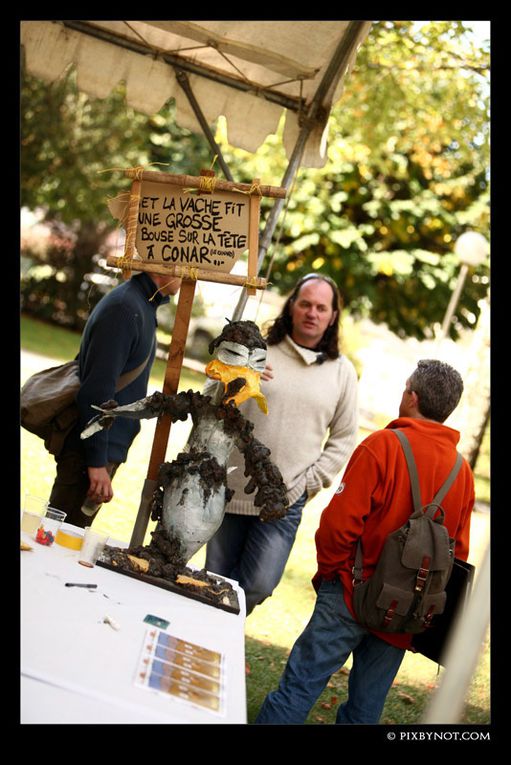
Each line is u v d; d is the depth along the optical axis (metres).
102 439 3.95
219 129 17.33
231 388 3.21
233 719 2.20
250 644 5.93
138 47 5.20
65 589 2.71
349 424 4.89
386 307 17.95
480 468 14.88
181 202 3.56
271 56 4.51
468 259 13.39
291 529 4.73
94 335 3.99
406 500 3.64
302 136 5.10
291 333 4.87
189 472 3.21
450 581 3.74
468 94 13.87
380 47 13.16
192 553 3.24
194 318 17.81
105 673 2.22
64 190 17.78
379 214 16.95
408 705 5.62
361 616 3.63
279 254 17.00
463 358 19.11
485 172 16.86
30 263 18.44
